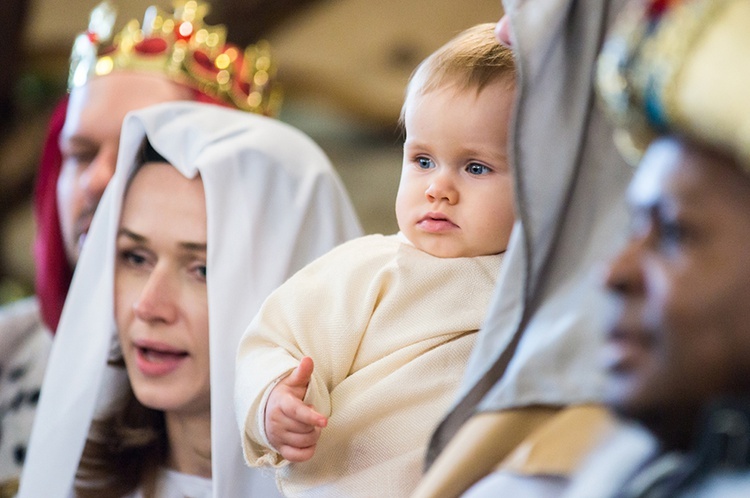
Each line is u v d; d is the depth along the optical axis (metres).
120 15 7.16
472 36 2.21
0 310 3.73
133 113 2.78
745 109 1.08
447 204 2.13
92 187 3.28
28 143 8.88
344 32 9.21
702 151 1.14
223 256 2.64
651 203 1.17
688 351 1.12
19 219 9.48
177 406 2.69
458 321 2.09
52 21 8.55
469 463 1.55
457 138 2.11
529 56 1.62
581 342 1.52
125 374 2.85
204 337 2.69
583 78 1.66
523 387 1.54
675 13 1.16
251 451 2.12
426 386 2.06
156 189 2.73
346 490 2.04
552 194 1.63
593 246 1.60
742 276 1.10
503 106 2.10
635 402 1.16
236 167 2.73
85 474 2.84
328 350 2.14
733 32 1.11
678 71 1.13
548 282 1.62
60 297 3.54
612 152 1.64
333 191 2.88
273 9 7.51
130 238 2.73
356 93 9.38
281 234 2.74
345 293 2.17
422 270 2.13
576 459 1.45
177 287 2.70
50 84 8.82
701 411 1.13
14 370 3.61
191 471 2.83
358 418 2.06
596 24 1.67
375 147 10.55
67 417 2.71
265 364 2.10
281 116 10.51
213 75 3.47
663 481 1.17
